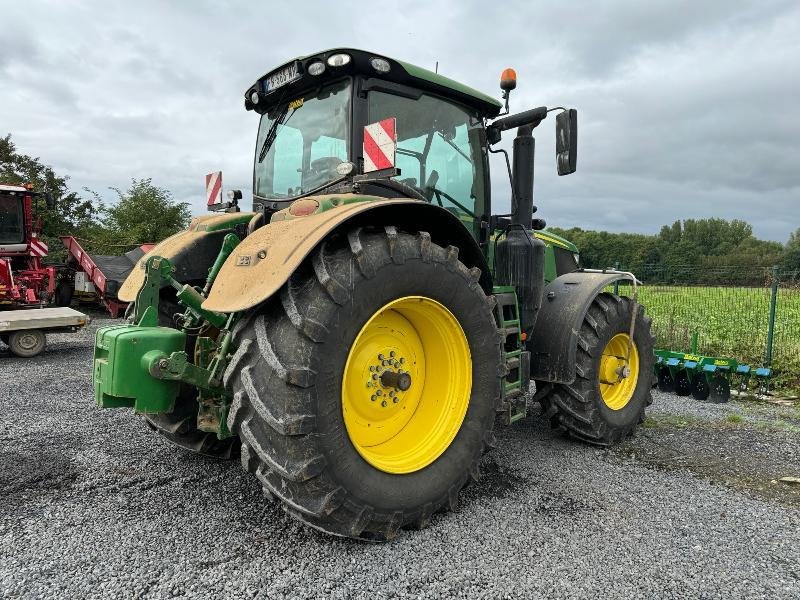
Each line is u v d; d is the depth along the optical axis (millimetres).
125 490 3137
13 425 4402
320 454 2297
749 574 2365
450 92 3605
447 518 2852
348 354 2414
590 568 2385
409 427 2963
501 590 2217
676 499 3139
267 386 2283
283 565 2363
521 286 3840
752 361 7105
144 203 21656
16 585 2186
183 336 2658
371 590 2201
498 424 3559
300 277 2434
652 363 4703
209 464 3547
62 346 8852
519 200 3947
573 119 3609
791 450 4086
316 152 3434
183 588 2186
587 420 3994
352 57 3117
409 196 3389
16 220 11430
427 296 2744
